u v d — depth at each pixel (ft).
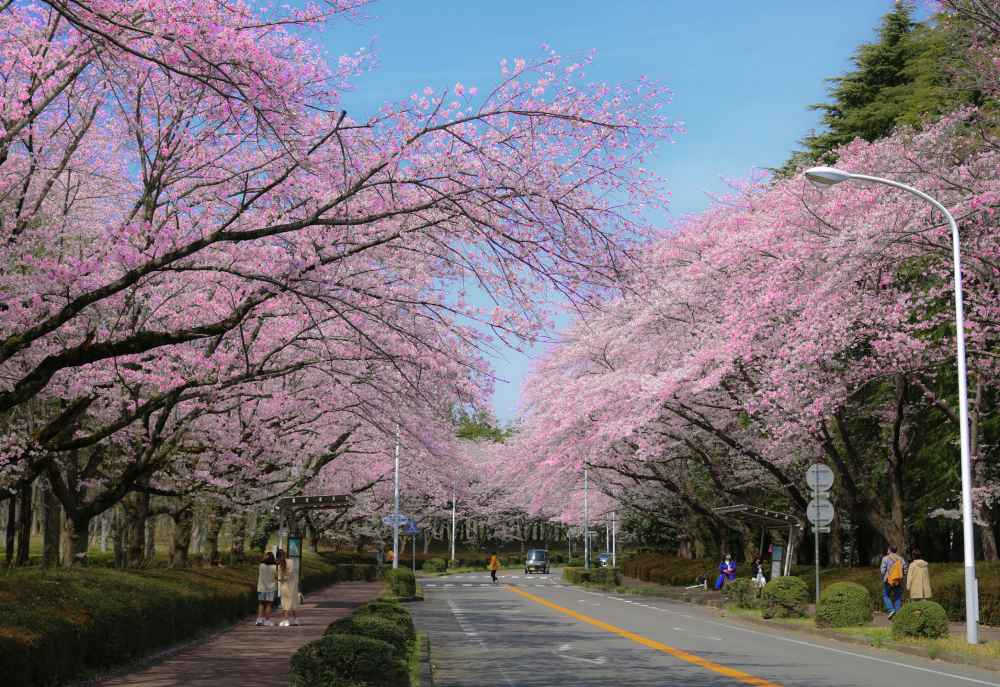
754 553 143.13
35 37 45.09
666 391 101.19
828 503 88.33
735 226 103.86
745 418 121.80
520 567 328.90
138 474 68.33
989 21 71.61
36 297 45.27
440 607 111.96
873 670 51.01
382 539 233.35
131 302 54.29
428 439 99.96
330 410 88.17
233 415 84.74
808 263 81.56
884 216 74.23
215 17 37.17
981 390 87.40
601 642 67.51
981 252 75.92
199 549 197.57
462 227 43.91
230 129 48.14
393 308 52.29
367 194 45.50
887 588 81.10
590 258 42.01
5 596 43.65
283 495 111.65
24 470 61.87
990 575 80.07
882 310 81.35
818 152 144.87
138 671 47.96
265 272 47.42
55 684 40.06
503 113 40.81
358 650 30.60
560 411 123.54
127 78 42.27
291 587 78.54
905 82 143.74
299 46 43.47
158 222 52.16
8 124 46.11
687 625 85.10
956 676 48.57
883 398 107.24
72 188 60.64
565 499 214.69
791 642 68.49
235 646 61.00
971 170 77.30
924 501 106.73
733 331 89.04
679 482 152.87
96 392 61.87
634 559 227.20
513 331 46.83
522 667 51.93
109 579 57.06
